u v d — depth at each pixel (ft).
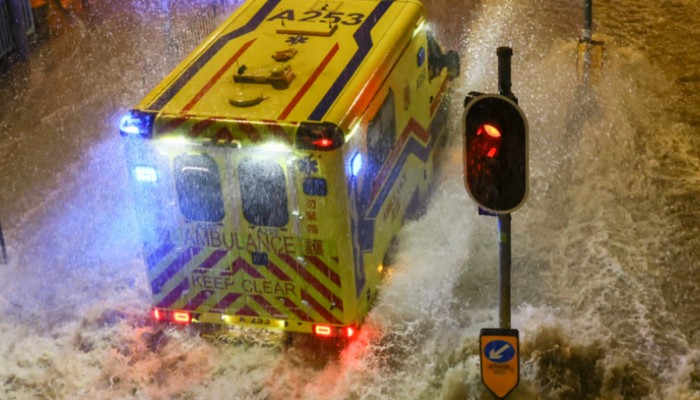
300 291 33.30
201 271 33.81
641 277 39.37
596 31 66.03
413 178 41.11
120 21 71.00
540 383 32.42
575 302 37.65
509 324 30.32
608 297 37.86
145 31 68.95
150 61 63.93
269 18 40.40
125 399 33.30
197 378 34.04
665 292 38.60
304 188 31.55
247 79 34.19
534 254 41.01
